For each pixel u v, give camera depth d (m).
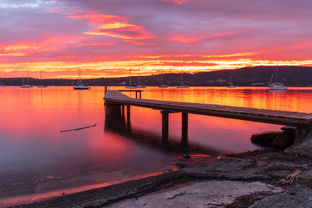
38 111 46.44
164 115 24.88
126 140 22.81
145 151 18.84
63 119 36.53
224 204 8.59
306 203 7.80
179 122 33.69
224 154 16.70
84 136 24.69
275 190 9.33
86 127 29.98
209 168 12.69
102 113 43.69
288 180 10.04
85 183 12.57
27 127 29.94
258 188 9.66
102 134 25.73
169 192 10.02
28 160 16.62
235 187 9.97
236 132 26.36
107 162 16.12
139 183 11.55
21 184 12.47
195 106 24.02
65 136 24.67
